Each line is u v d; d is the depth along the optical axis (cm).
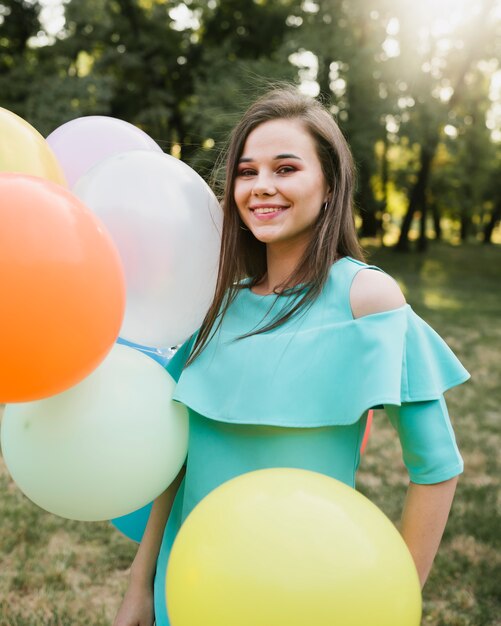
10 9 1395
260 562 94
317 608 91
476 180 2397
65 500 118
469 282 1455
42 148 126
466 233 3119
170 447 122
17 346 95
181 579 100
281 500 99
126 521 171
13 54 1456
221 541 98
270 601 92
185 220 126
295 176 126
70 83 1239
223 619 94
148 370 127
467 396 592
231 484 107
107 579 301
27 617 271
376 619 93
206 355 135
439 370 123
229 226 139
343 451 124
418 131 1422
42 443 115
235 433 129
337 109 1379
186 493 136
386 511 363
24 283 94
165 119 1551
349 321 120
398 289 124
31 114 1237
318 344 121
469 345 803
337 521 97
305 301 126
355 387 116
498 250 2455
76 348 100
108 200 125
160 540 149
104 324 102
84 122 169
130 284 125
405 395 116
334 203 131
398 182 2091
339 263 129
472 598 293
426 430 116
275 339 126
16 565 307
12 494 373
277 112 130
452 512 365
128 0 1466
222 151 157
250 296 139
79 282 97
